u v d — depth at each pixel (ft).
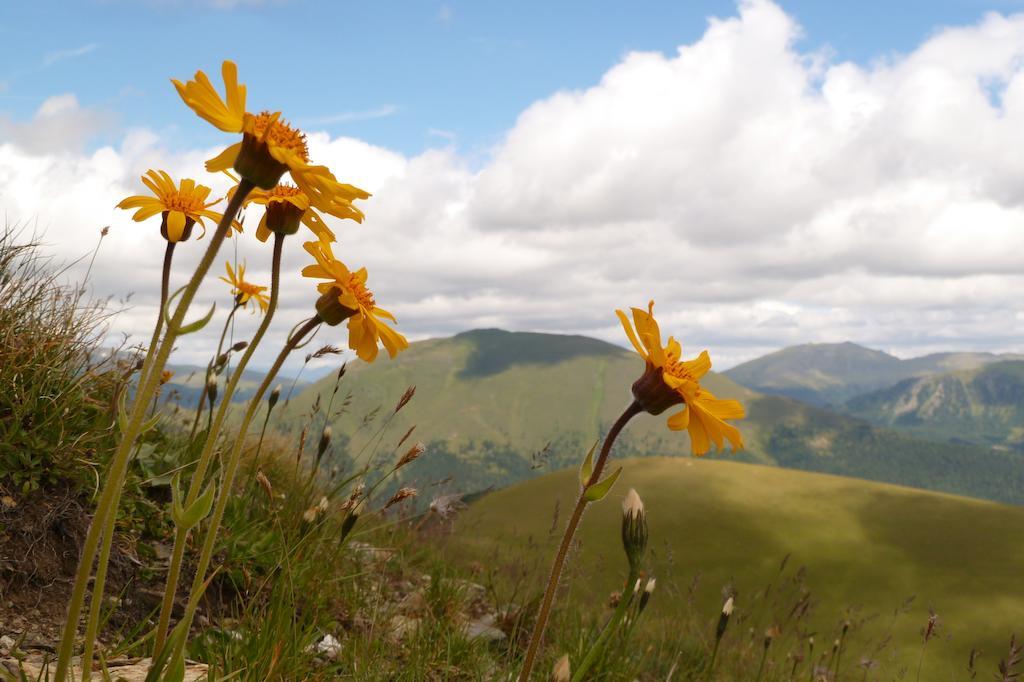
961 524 195.42
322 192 5.34
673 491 227.81
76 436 12.23
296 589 12.19
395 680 11.30
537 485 224.94
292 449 18.95
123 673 8.47
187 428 15.16
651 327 6.41
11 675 8.20
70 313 13.38
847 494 224.53
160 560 12.08
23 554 10.91
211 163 5.09
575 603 17.90
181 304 5.08
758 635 21.43
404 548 19.69
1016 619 139.64
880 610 154.51
